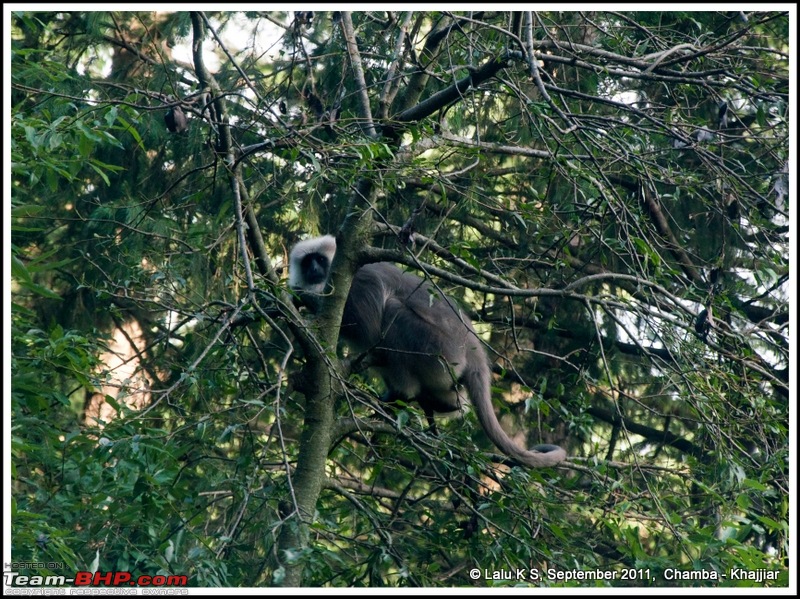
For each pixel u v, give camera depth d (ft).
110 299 38.99
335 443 32.81
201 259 42.39
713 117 48.52
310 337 27.37
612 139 32.07
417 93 35.68
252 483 26.86
